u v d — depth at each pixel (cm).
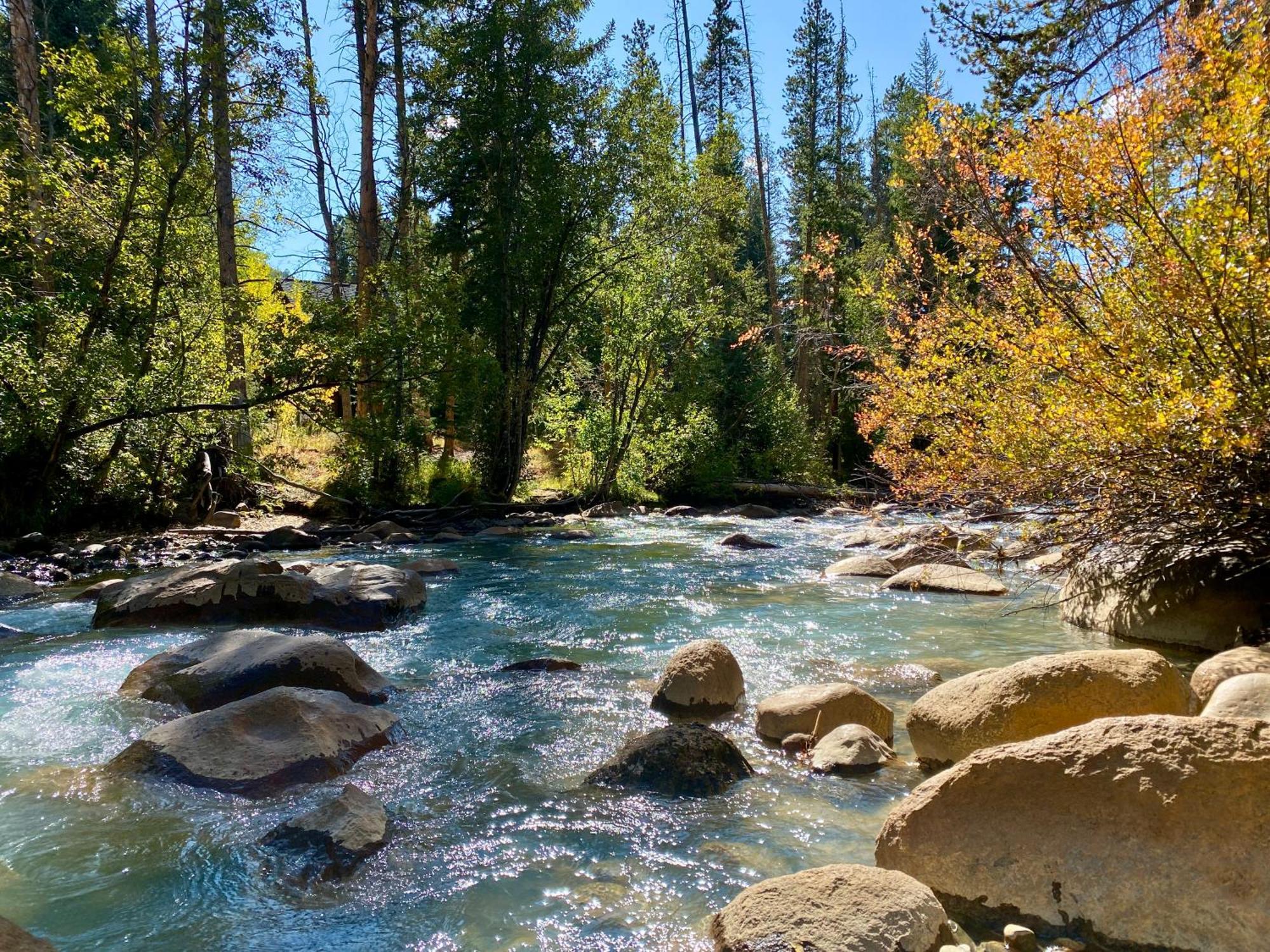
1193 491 582
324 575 893
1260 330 528
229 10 1340
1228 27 553
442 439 2748
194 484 1628
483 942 300
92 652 701
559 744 505
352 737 486
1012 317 671
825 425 3066
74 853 365
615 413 2214
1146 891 281
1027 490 638
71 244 1366
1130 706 424
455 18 2008
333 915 319
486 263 1978
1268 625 625
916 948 270
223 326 1541
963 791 328
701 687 563
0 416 1252
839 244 2808
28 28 1545
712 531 1714
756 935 277
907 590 1002
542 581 1086
